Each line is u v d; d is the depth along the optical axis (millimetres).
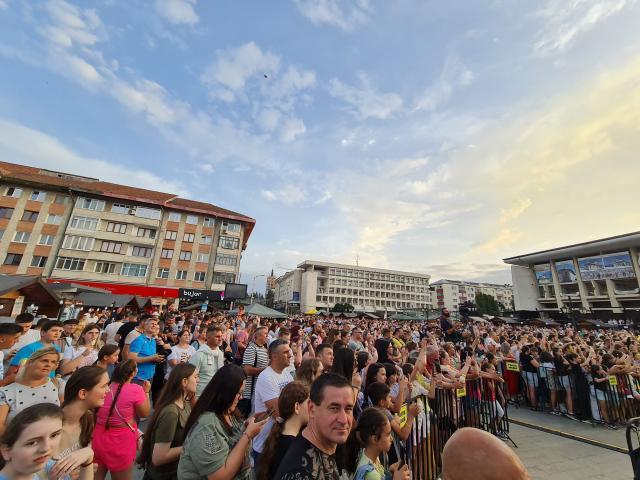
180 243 40000
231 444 2223
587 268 65250
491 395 6117
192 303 39281
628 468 4840
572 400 7543
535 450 5543
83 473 1885
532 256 74938
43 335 4320
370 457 2348
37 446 1593
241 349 8172
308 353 6367
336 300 104500
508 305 146875
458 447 1198
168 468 2326
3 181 33906
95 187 38844
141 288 36750
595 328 35250
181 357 5559
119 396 2902
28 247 33562
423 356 4742
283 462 1711
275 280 136125
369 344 9062
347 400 1774
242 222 43719
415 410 3648
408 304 117375
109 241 37188
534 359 8578
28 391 2693
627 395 7348
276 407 2404
